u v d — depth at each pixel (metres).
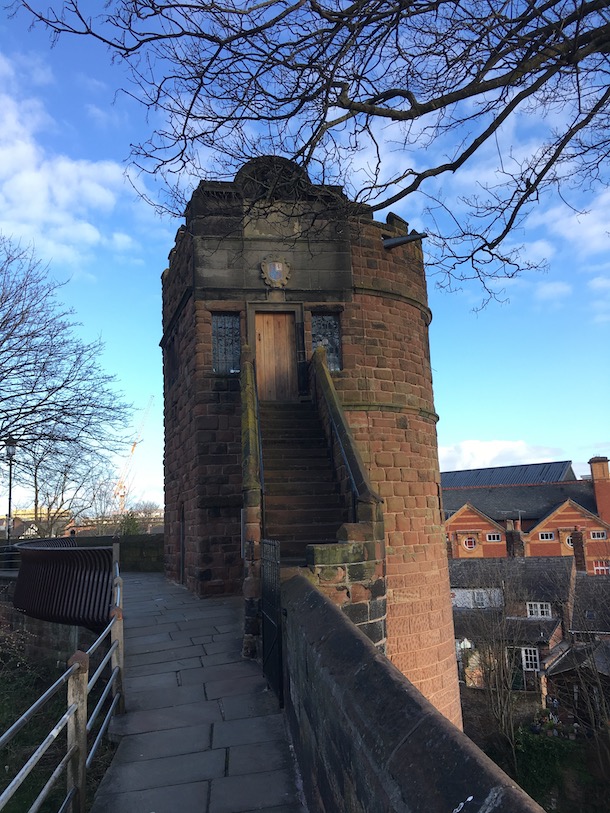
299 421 12.09
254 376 11.68
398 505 13.74
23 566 10.90
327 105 5.52
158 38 5.03
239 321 13.98
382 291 14.68
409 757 1.87
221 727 5.64
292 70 5.61
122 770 4.85
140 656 8.01
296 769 4.78
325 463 10.84
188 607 11.54
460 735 1.83
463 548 48.97
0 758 7.44
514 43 5.12
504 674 25.41
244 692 6.54
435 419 15.76
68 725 4.11
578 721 24.31
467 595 36.00
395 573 13.31
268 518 9.70
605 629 30.78
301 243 14.22
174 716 5.94
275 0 4.94
